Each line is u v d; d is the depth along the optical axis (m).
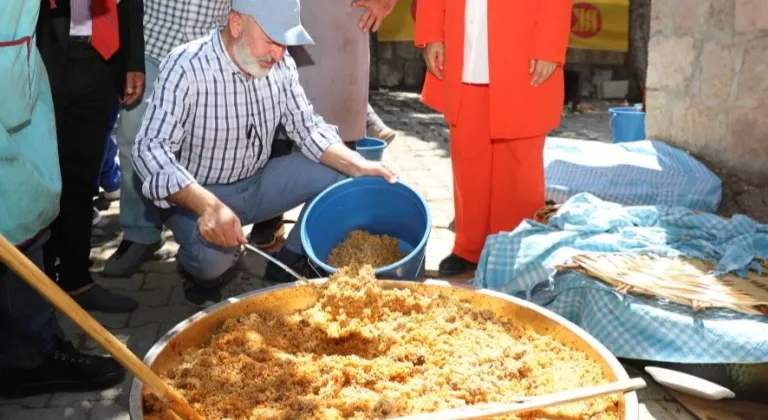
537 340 2.30
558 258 3.12
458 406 1.97
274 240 4.21
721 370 2.62
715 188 4.31
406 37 11.94
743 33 4.14
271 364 2.15
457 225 3.88
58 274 3.50
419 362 2.20
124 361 1.61
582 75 12.02
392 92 11.78
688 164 4.50
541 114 3.51
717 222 3.35
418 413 1.92
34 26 2.15
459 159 3.73
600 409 1.94
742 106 4.20
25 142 2.25
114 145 4.91
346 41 3.98
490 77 3.43
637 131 5.91
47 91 2.37
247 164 3.24
